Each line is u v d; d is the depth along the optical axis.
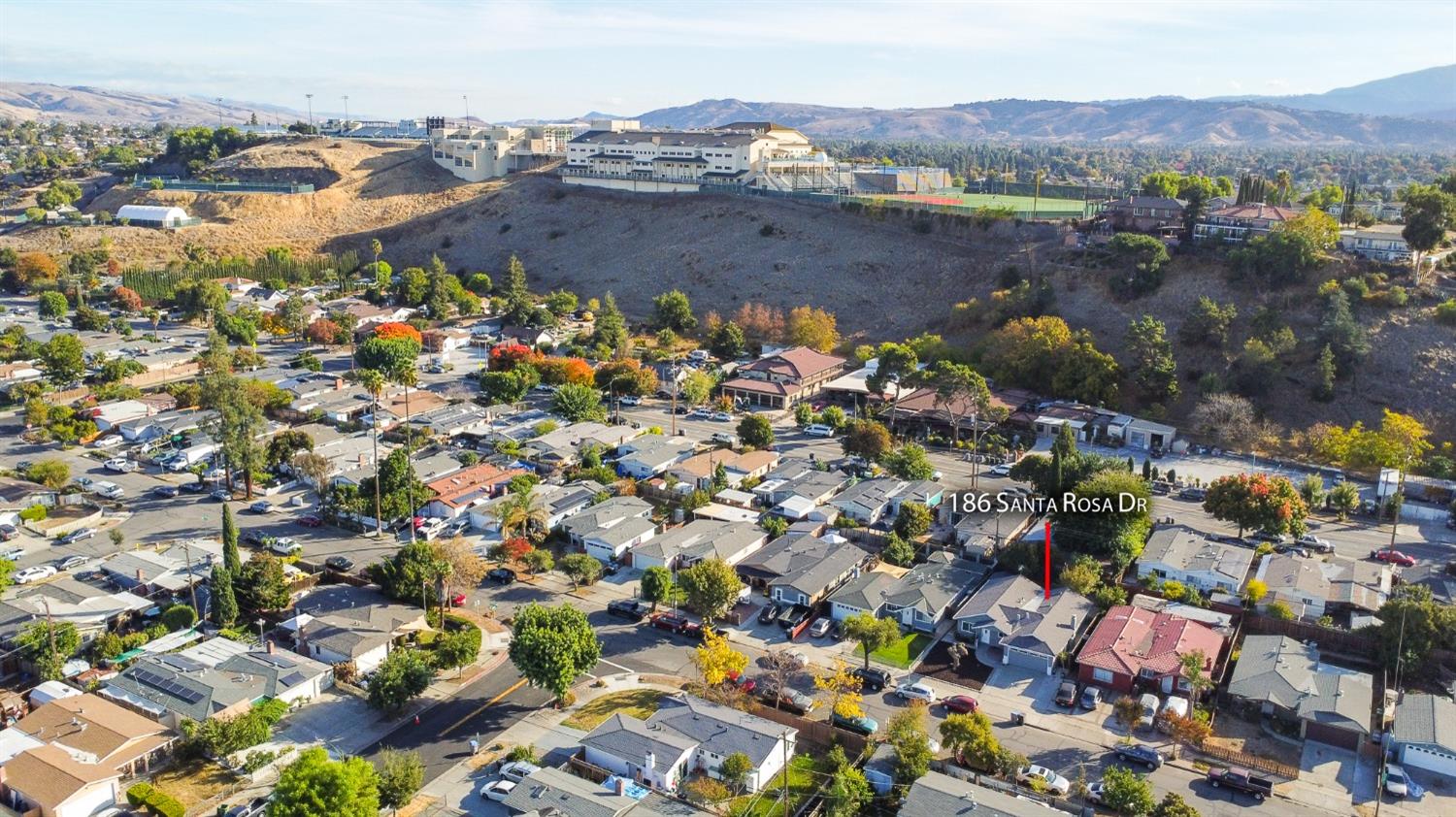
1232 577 103.94
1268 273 176.50
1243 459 146.38
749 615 102.69
